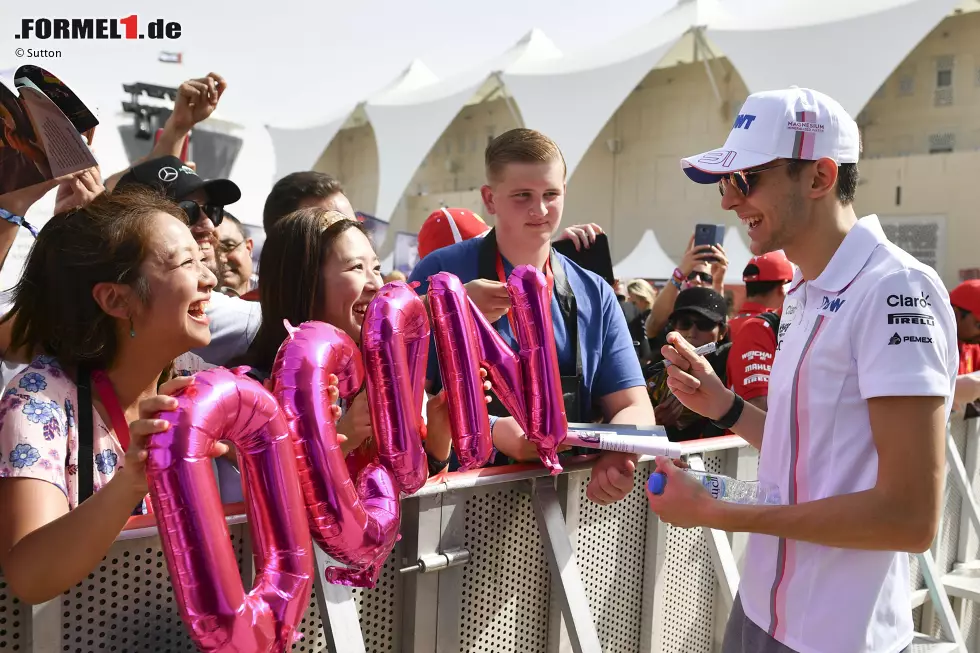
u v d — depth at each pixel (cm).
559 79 1602
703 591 222
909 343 118
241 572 132
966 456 333
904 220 1293
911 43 1181
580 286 196
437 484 151
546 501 170
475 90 1734
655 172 1688
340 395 131
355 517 112
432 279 140
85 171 188
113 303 120
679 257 1642
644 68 1477
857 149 135
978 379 247
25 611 112
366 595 148
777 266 345
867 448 126
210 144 493
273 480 101
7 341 145
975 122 1280
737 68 1367
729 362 284
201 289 129
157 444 89
